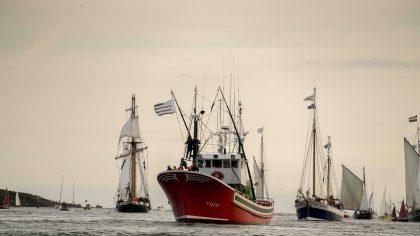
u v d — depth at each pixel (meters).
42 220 179.62
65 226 143.75
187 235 115.19
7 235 115.06
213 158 143.12
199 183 131.12
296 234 132.12
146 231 125.50
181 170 130.75
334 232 151.75
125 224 152.25
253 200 152.38
